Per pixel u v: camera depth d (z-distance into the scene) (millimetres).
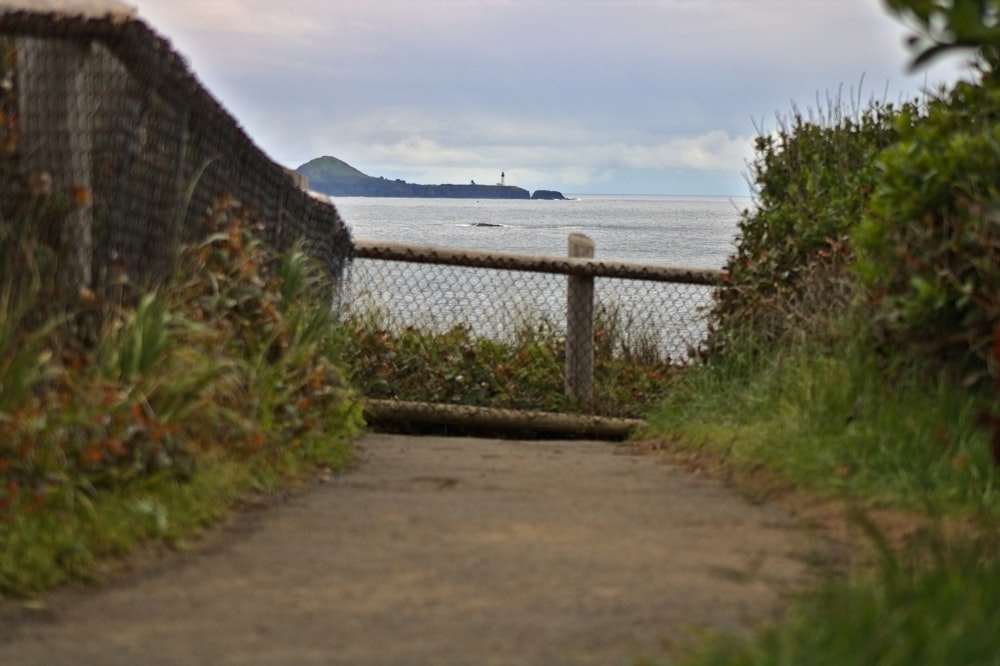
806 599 3910
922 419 6480
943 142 6910
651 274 10992
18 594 4344
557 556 4934
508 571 4695
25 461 4867
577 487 6617
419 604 4262
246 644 3840
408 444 8703
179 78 6184
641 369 11430
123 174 5660
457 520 5648
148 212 6070
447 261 11211
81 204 5508
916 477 5898
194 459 5848
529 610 4164
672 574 4629
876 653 3199
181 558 4918
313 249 10273
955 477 5852
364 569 4746
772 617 3951
